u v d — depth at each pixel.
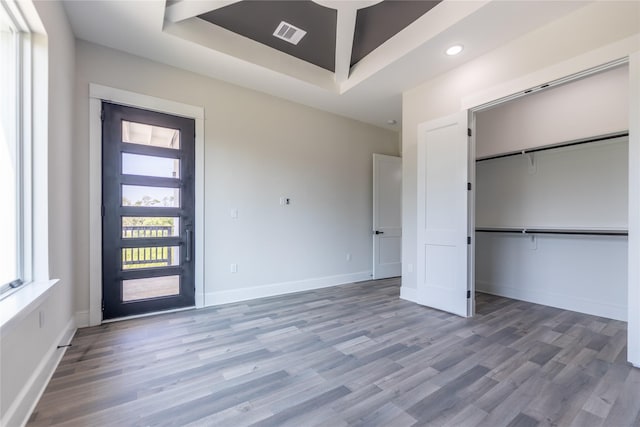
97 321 2.87
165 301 3.25
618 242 3.09
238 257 3.73
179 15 2.58
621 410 1.61
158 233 3.20
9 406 1.37
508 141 4.02
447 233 3.29
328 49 3.33
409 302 3.71
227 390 1.81
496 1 2.20
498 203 4.11
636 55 2.01
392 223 5.28
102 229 2.90
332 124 4.66
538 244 3.70
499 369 2.06
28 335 1.59
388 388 1.83
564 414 1.58
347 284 4.73
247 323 2.95
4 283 1.72
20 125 1.87
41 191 1.93
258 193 3.89
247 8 2.65
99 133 2.87
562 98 3.51
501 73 2.80
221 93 3.58
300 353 2.31
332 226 4.66
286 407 1.65
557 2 2.21
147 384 1.87
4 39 1.83
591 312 3.24
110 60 2.92
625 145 3.07
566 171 3.49
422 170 3.54
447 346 2.43
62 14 2.30
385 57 3.17
